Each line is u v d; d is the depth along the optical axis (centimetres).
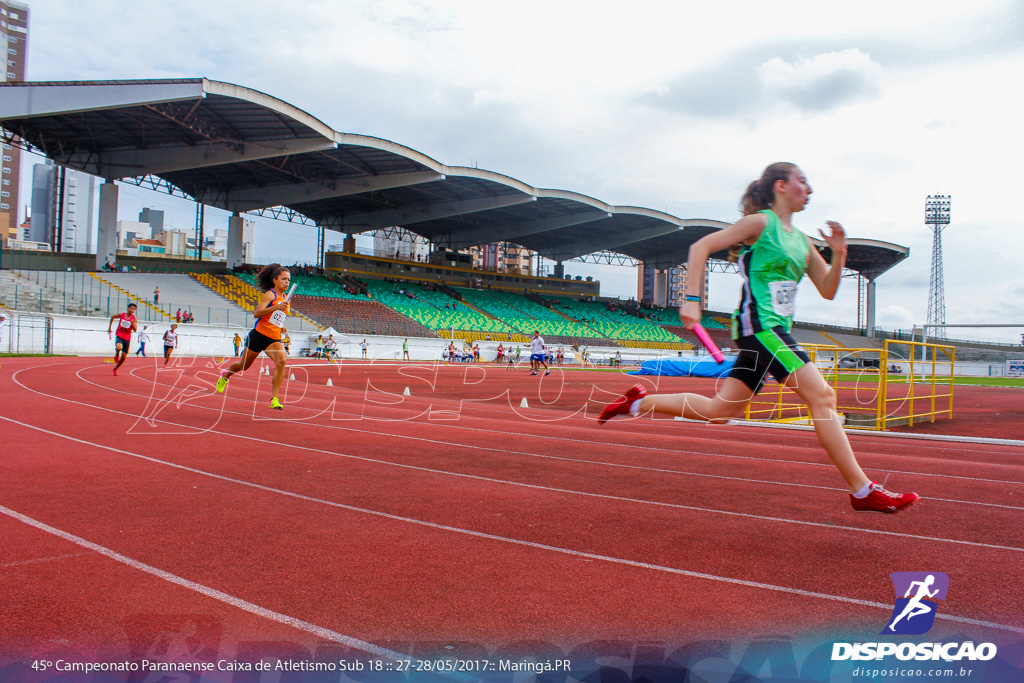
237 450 549
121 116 3069
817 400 303
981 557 296
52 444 549
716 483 465
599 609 227
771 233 301
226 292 3906
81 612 217
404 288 5200
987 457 670
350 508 366
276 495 393
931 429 1005
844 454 301
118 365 1484
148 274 3747
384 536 313
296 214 5100
